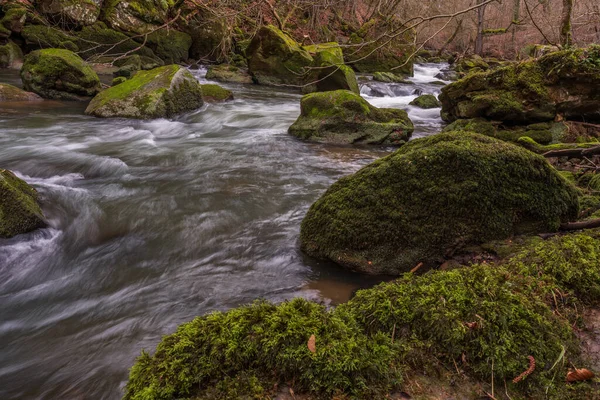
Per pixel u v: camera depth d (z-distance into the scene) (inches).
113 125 406.0
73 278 154.3
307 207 223.5
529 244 135.6
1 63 634.2
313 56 748.6
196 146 355.6
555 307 88.0
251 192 245.8
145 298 139.1
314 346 68.8
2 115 406.0
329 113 382.9
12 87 469.4
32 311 135.0
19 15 656.4
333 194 164.1
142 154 324.2
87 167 285.6
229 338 71.2
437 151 148.9
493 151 146.0
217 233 189.6
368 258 150.4
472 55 1041.5
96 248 177.6
